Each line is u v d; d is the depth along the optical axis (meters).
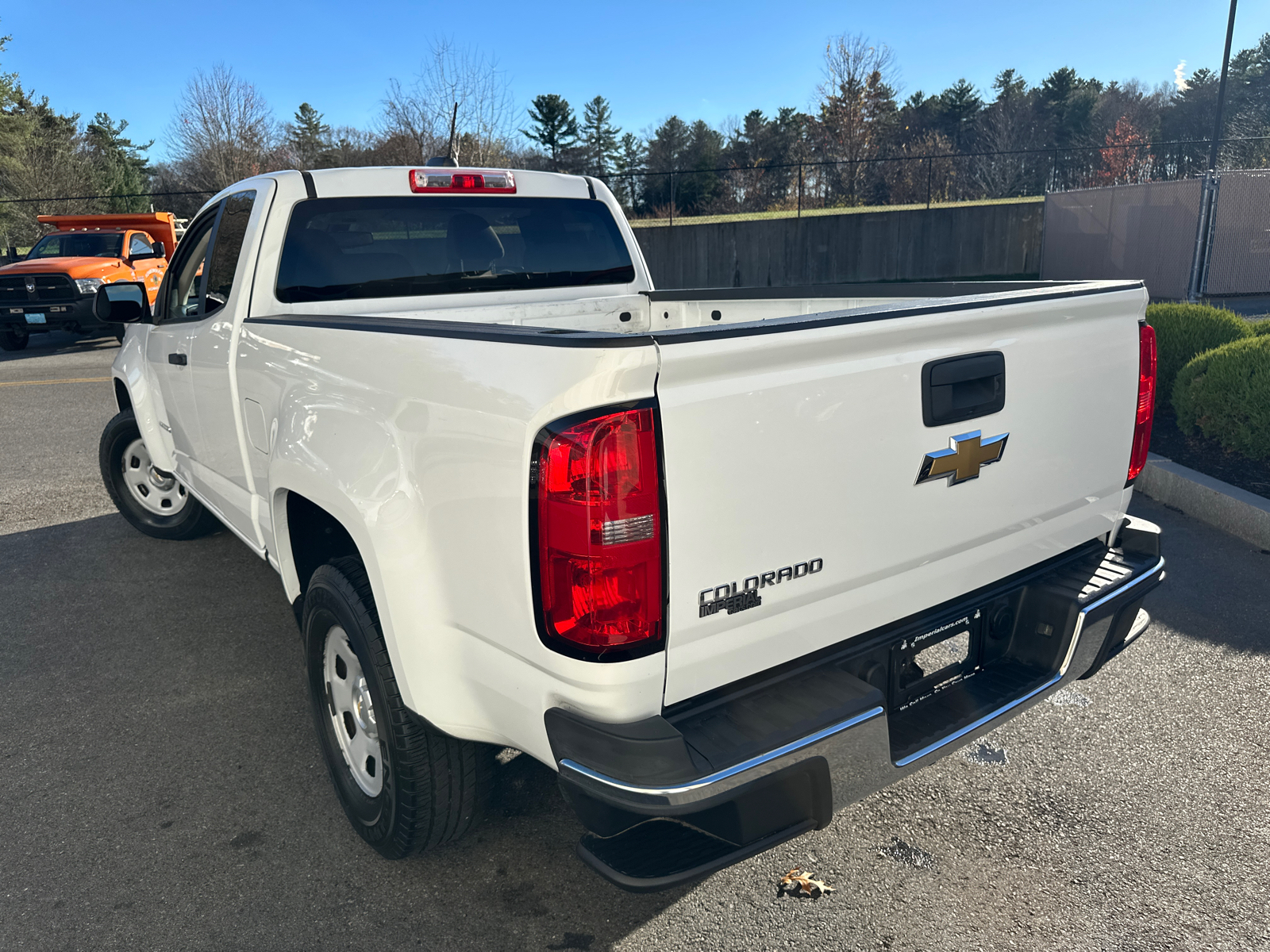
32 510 6.22
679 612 1.75
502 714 2.03
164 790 2.97
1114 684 3.54
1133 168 34.34
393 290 3.57
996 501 2.30
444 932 2.33
